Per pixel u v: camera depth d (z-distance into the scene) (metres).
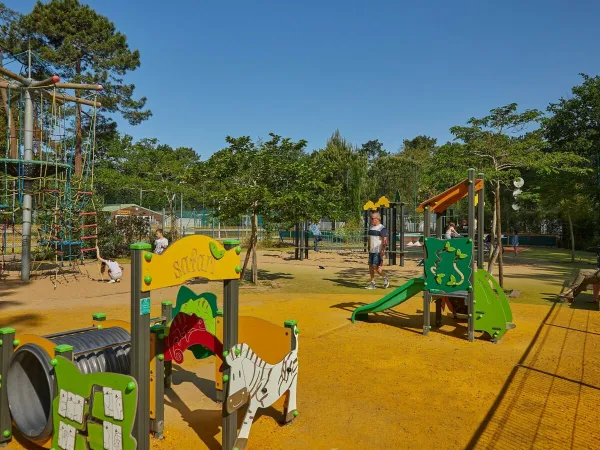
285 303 9.77
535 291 11.55
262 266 17.80
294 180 11.94
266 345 4.28
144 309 2.93
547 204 19.73
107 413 2.88
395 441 3.68
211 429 3.90
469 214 6.93
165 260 3.03
